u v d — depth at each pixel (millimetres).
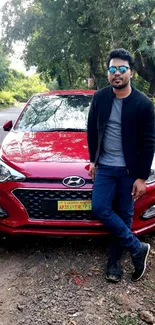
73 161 2986
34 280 2785
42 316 2387
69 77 22188
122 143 2449
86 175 2875
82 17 15219
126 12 11641
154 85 14422
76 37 15594
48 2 15469
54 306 2480
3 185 2967
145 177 2469
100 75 17000
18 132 3854
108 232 2908
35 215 2941
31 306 2490
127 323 2303
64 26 15508
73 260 3031
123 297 2553
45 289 2668
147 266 2959
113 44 12891
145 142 2395
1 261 3076
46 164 2965
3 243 3342
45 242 3342
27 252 3191
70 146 3314
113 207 2688
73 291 2633
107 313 2402
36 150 3240
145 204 2939
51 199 2887
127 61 2324
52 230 2945
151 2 11180
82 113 4160
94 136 2607
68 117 4086
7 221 2994
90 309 2441
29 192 2918
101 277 2791
